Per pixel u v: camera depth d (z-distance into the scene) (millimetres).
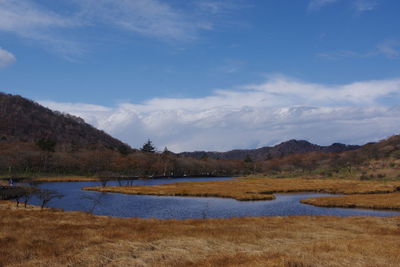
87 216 36438
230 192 76938
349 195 71188
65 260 16562
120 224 30078
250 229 28531
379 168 152000
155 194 75875
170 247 20219
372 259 16578
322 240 23391
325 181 117875
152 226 29125
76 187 94375
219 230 27375
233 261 16469
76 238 21938
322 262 15727
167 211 50594
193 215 46969
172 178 166250
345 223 33469
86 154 179875
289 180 127000
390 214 48312
